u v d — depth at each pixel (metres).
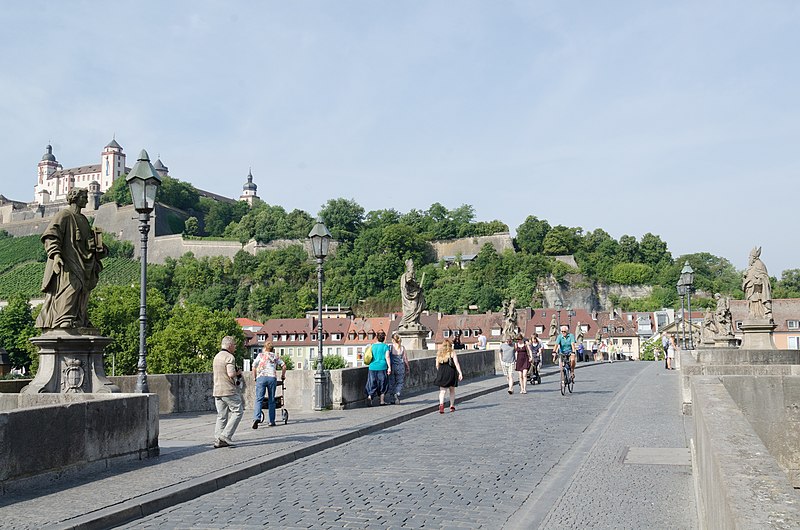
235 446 13.62
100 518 8.18
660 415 18.08
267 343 17.16
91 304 83.06
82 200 15.36
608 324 137.25
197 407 21.77
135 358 81.75
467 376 33.44
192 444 13.98
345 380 20.77
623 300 177.38
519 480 10.57
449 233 195.12
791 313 98.81
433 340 128.25
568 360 26.62
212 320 82.38
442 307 162.50
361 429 15.94
